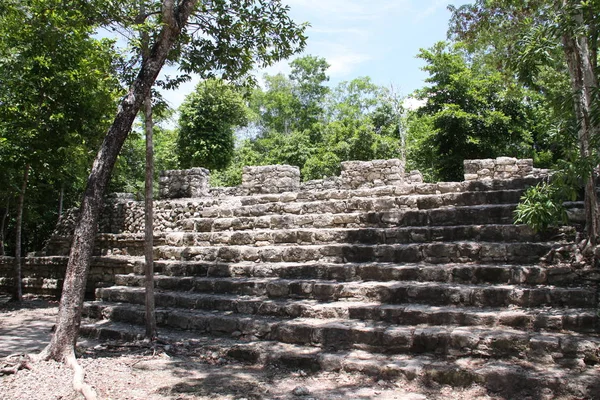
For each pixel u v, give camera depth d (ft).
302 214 32.68
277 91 125.59
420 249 24.17
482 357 16.80
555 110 19.95
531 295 19.01
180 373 17.78
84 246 18.89
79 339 24.04
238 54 26.84
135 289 28.71
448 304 20.30
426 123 72.33
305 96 127.03
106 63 29.94
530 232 22.79
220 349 20.15
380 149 82.89
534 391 14.48
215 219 34.30
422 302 20.88
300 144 98.27
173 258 31.86
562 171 18.48
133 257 36.06
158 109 26.71
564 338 16.16
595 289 18.66
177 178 44.68
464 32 32.83
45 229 64.95
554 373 14.87
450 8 32.32
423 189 31.55
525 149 65.31
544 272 20.11
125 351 21.27
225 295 25.46
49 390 14.98
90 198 19.12
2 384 15.20
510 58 21.77
